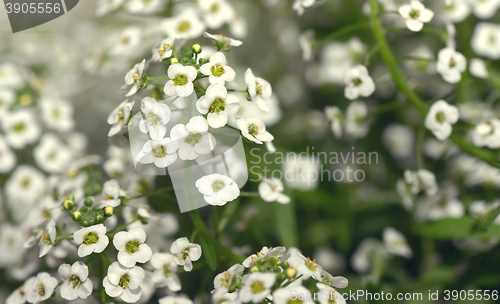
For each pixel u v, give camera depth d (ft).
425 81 0.81
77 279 0.60
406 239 0.77
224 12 0.74
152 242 0.70
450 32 0.70
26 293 0.63
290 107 0.90
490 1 0.77
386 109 0.75
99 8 0.72
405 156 0.82
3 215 0.77
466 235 0.69
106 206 0.62
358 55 0.86
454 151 0.77
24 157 0.80
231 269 0.59
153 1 0.72
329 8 0.91
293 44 0.93
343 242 0.78
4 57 0.83
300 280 0.58
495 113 0.76
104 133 0.85
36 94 0.81
